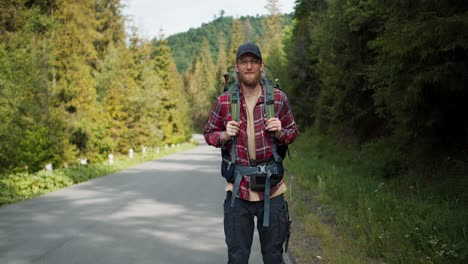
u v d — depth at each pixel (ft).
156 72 164.66
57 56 65.72
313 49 78.64
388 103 29.81
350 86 47.73
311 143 78.74
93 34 100.73
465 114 27.94
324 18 61.26
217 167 63.93
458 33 20.88
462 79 23.41
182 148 134.00
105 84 106.01
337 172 40.01
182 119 174.81
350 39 46.06
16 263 17.49
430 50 23.00
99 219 26.20
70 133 70.79
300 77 103.14
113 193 37.22
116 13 130.72
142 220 25.89
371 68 32.04
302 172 44.98
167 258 18.16
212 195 35.73
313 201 29.91
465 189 22.97
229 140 9.64
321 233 19.93
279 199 9.68
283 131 9.50
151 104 106.32
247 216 9.59
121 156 86.58
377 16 38.86
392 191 28.66
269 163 9.53
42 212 28.53
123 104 95.55
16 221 25.66
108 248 19.74
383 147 43.06
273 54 162.91
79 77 72.13
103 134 82.58
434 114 27.07
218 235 22.24
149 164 70.33
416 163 31.99
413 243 17.20
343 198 28.81
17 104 50.29
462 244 15.61
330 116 63.82
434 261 14.93
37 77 58.59
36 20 66.18
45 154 53.57
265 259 9.73
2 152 47.80
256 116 9.48
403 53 24.12
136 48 129.80
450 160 28.17
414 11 24.12
